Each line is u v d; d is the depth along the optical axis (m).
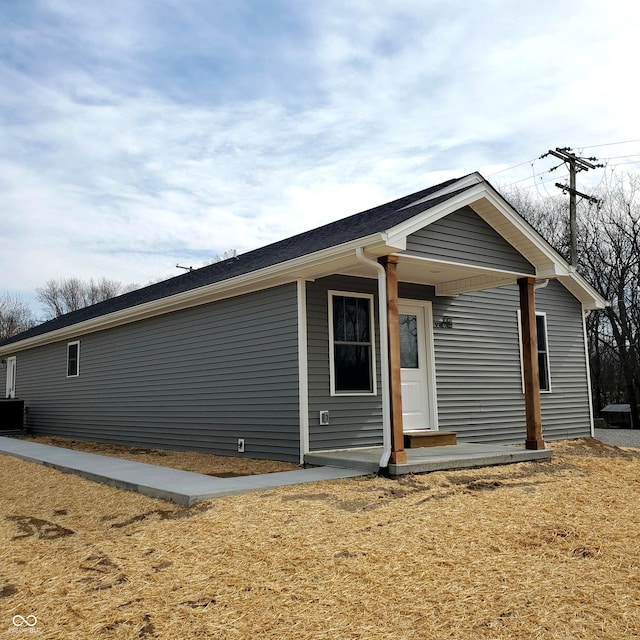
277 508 5.34
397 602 3.45
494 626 3.17
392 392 7.07
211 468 8.46
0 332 45.59
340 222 10.89
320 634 3.09
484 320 11.19
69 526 5.47
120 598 3.56
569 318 13.02
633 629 3.15
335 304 8.91
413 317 10.10
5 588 3.84
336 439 8.57
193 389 10.63
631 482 7.18
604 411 24.86
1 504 6.60
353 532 4.66
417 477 6.85
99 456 9.63
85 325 13.89
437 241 7.80
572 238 21.45
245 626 3.19
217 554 4.23
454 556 4.18
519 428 11.50
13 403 17.23
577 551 4.36
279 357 8.73
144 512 5.67
